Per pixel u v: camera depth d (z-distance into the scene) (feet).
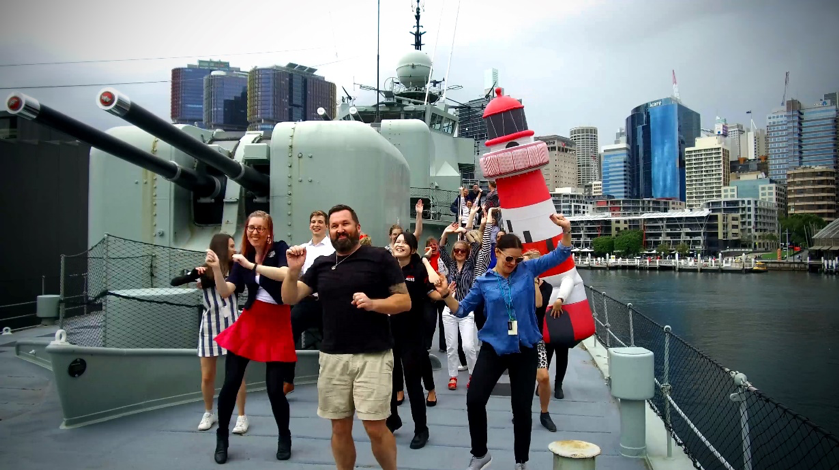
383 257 11.47
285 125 25.39
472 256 21.59
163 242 26.07
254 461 14.06
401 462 14.29
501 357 13.01
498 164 19.53
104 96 15.65
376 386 11.17
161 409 17.71
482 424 12.78
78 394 15.99
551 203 19.70
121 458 14.07
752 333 89.92
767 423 33.37
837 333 89.10
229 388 14.03
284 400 14.24
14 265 35.55
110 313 19.52
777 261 287.48
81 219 40.40
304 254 11.44
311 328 23.11
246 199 27.63
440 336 28.22
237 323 14.26
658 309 121.60
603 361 25.50
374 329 11.38
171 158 25.70
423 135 46.26
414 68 56.65
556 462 10.77
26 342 24.91
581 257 389.60
